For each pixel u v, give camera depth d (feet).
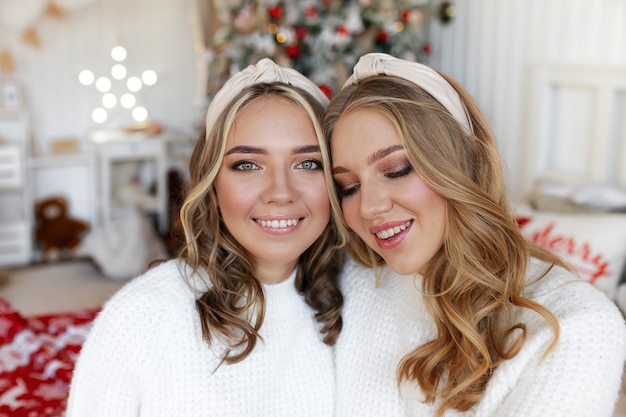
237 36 14.12
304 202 4.04
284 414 4.25
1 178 14.75
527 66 11.65
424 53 13.55
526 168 11.51
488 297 3.92
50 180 16.15
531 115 11.36
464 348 3.83
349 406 4.34
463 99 4.11
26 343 7.75
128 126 16.80
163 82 16.99
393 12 13.44
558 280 3.88
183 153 16.71
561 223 8.07
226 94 4.03
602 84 10.30
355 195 4.02
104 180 15.64
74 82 16.19
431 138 3.81
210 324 4.00
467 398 3.78
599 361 3.48
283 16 13.69
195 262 4.15
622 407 5.21
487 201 3.87
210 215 4.20
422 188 3.82
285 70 4.16
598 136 10.40
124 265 14.07
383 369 4.30
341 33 13.10
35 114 15.94
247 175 4.00
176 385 3.92
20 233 15.23
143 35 16.63
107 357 3.81
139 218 14.62
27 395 6.68
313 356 4.43
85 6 15.88
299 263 4.58
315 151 4.03
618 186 9.91
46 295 13.19
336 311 4.59
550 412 3.48
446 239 3.93
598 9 10.57
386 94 3.84
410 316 4.31
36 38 15.56
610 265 7.66
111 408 3.79
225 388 4.02
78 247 16.06
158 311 3.93
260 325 4.18
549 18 11.30
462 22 13.19
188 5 16.81
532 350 3.62
